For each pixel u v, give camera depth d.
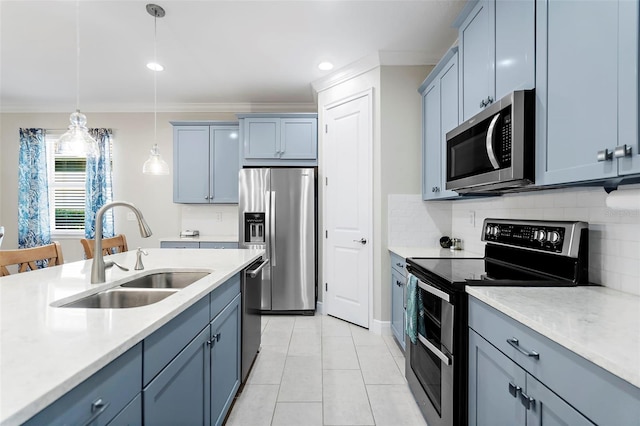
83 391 0.65
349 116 3.23
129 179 4.40
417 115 2.95
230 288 1.75
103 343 0.74
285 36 2.62
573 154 1.07
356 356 2.49
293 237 3.53
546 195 1.68
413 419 1.74
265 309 3.51
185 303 1.09
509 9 1.45
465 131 1.81
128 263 1.94
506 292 1.25
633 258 1.19
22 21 2.41
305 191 3.53
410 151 2.95
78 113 1.88
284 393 1.99
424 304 1.75
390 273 2.93
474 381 1.31
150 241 4.40
